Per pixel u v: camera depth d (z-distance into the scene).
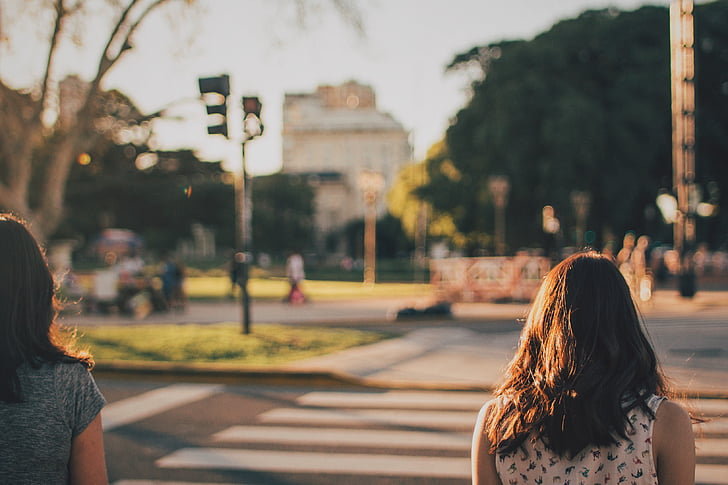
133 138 65.19
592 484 1.77
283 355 12.23
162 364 11.12
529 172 41.25
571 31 44.31
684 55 22.53
